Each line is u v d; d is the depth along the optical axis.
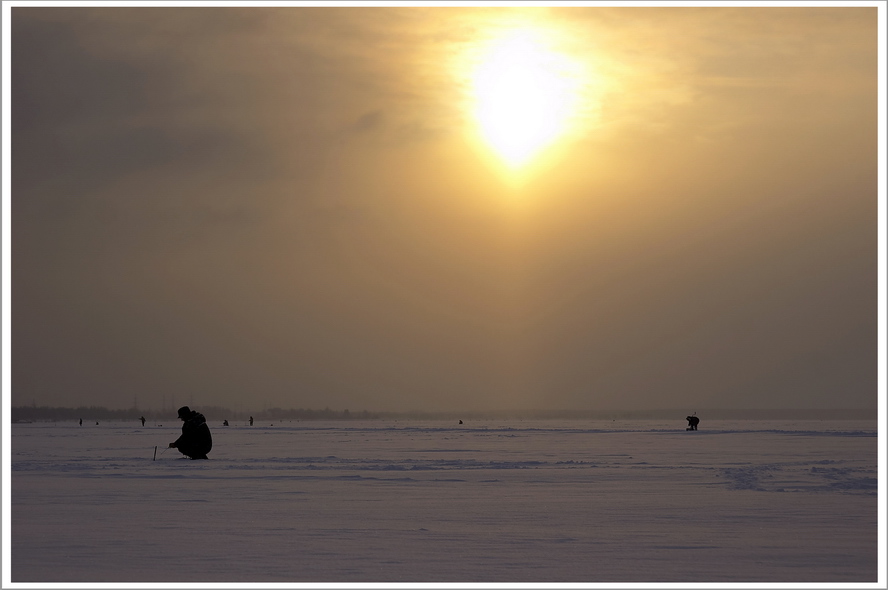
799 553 20.25
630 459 57.50
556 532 23.28
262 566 18.75
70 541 21.81
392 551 20.50
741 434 120.94
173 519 25.75
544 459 57.56
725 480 39.06
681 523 24.88
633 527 24.17
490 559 19.55
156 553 20.17
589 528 24.00
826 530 23.56
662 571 18.28
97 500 30.81
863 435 113.38
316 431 154.12
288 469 46.91
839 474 42.00
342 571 18.23
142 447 77.12
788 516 26.33
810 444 84.19
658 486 36.28
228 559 19.52
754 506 28.84
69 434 127.50
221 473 43.59
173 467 48.16
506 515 26.72
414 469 46.97
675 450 71.88
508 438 108.88
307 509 28.25
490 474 43.28
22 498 31.47
